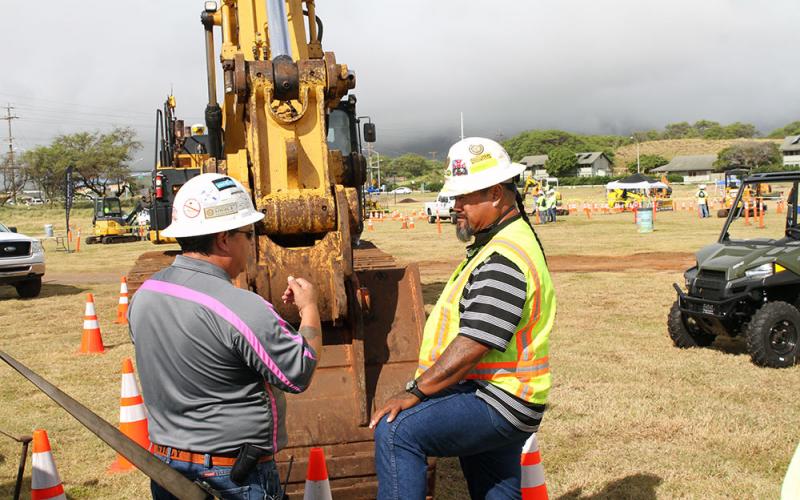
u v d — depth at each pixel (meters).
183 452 2.76
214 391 2.75
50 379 8.66
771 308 8.11
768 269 8.11
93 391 8.16
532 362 3.14
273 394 2.90
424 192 139.88
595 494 5.19
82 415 2.30
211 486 2.74
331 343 5.01
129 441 2.35
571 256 20.97
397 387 4.81
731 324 8.66
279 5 7.24
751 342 8.08
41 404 7.68
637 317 11.48
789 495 2.06
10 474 5.85
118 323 12.51
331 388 4.79
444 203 41.56
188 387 2.75
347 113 11.37
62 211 75.94
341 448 4.59
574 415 6.78
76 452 6.32
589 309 12.25
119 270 22.72
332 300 4.91
